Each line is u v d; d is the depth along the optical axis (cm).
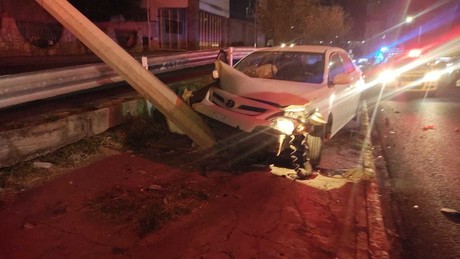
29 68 1356
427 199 491
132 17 2927
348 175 538
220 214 400
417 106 1143
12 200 398
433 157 659
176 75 1112
